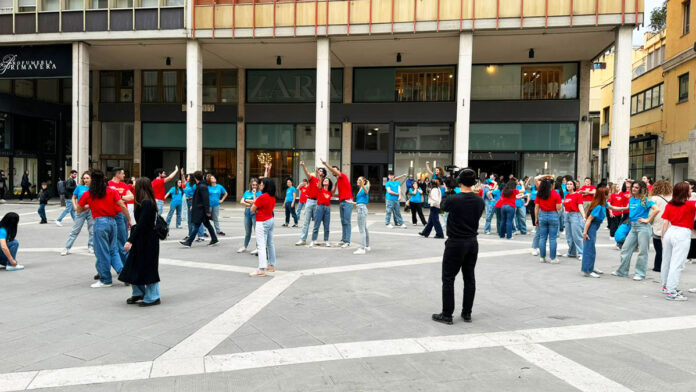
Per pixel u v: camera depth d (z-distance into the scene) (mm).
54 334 5426
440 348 5062
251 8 23859
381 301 6953
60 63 25594
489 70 28172
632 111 34531
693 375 4391
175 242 12914
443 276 5957
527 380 4270
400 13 22859
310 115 29703
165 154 32594
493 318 6191
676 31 26969
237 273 8859
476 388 4105
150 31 24406
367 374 4391
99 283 7824
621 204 13367
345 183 12234
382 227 17250
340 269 9266
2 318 6020
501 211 14711
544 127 27438
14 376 4293
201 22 24172
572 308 6695
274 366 4566
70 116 32281
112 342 5188
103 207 7711
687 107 25641
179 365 4574
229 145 30484
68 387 4086
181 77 30891
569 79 27469
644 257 8680
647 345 5188
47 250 11375
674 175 27391
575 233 10766
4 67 26016
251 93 30391
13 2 25406
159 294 6801
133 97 31141
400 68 29062
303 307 6609
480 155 28047
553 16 21578
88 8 24891
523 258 10922
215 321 5957
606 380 4273
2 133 28406
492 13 22094
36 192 30875
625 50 21312
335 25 23328
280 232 15523
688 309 6684
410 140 28891
